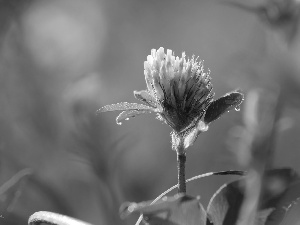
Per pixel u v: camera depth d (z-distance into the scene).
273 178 0.36
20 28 0.88
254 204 0.35
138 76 1.07
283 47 0.51
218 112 0.35
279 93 0.49
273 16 0.52
